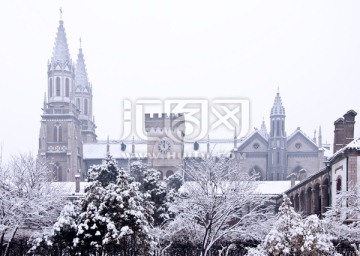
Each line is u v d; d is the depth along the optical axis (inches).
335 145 1642.5
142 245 1136.8
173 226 1267.2
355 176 1360.7
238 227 1187.3
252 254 903.7
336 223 1147.3
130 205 1141.1
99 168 1894.7
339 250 1074.7
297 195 2114.9
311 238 852.6
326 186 1649.9
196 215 1194.0
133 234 1121.4
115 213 1121.4
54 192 1528.1
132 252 1111.6
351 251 1065.5
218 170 1201.4
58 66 3922.2
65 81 3917.3
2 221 1286.9
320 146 3543.3
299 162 3459.6
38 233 1227.9
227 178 1272.1
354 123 1566.2
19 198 1333.7
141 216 1140.5
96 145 4138.8
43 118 3811.5
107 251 1115.3
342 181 1435.8
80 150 3991.1
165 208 1752.0
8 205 1323.8
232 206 1176.8
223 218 1180.5
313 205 1797.5
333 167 1542.8
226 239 1266.0
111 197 1135.6
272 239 869.2
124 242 1099.3
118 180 1166.3
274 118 3459.6
